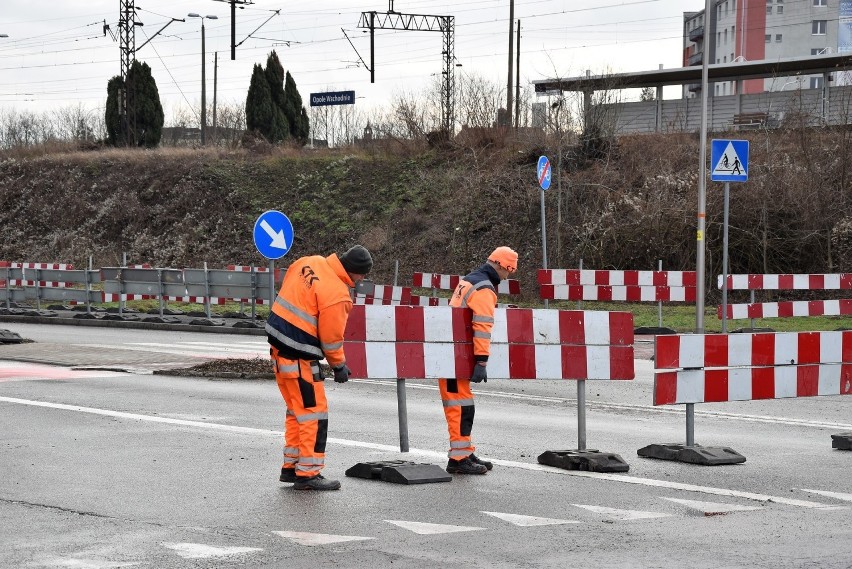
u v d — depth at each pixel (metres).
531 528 6.89
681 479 8.75
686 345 9.68
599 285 22.81
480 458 9.60
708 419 12.28
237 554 6.15
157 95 58.75
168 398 13.22
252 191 48.47
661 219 33.69
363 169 47.19
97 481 8.34
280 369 8.15
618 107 41.97
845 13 96.12
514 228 38.31
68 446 9.90
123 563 5.94
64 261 48.44
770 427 11.72
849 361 10.70
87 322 27.39
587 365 9.62
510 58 48.00
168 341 22.03
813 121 37.91
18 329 25.64
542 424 11.76
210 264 45.44
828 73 43.75
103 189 51.97
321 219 44.91
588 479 8.71
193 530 6.78
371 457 9.54
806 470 9.20
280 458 9.41
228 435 10.60
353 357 9.10
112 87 58.72
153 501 7.65
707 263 32.88
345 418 11.92
